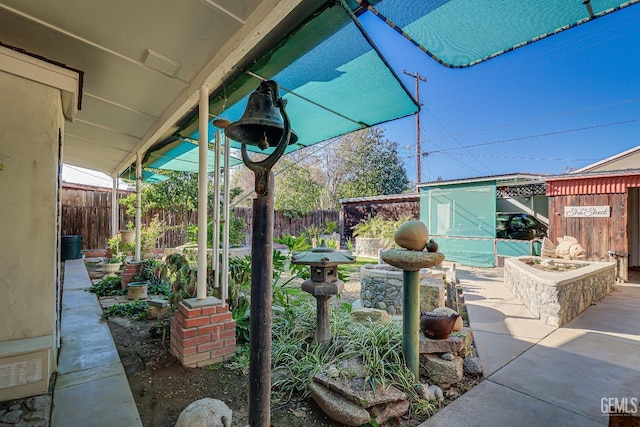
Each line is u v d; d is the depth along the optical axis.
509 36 2.40
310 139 4.85
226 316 2.91
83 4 1.95
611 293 5.93
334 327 3.00
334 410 2.04
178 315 2.92
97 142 5.32
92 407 2.10
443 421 2.09
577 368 2.83
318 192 19.11
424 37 2.42
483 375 2.71
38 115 2.35
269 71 2.76
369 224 13.05
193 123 4.09
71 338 3.29
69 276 6.43
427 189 10.63
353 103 3.48
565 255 7.04
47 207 2.38
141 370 2.65
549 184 8.05
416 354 2.49
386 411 2.08
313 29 2.19
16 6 1.98
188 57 2.53
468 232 9.62
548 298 4.11
